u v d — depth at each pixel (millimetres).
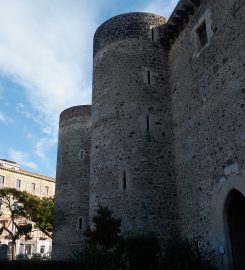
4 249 26125
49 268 11578
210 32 12266
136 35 16141
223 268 10188
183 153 13516
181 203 13320
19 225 29578
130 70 15508
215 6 12102
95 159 15031
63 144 25328
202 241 11523
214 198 10992
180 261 10492
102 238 11031
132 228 12992
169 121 14945
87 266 10758
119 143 14391
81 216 22406
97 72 16641
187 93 13688
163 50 16234
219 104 11203
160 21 16812
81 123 25094
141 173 13773
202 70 12594
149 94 15125
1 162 43531
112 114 15031
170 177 14000
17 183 43656
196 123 12664
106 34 16906
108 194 13883
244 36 10172
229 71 10797
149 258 10539
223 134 10805
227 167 10406
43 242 42688
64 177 24250
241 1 10516
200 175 12031
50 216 29969
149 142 14289
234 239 10312
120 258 10734
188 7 13914
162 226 13172
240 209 10594
